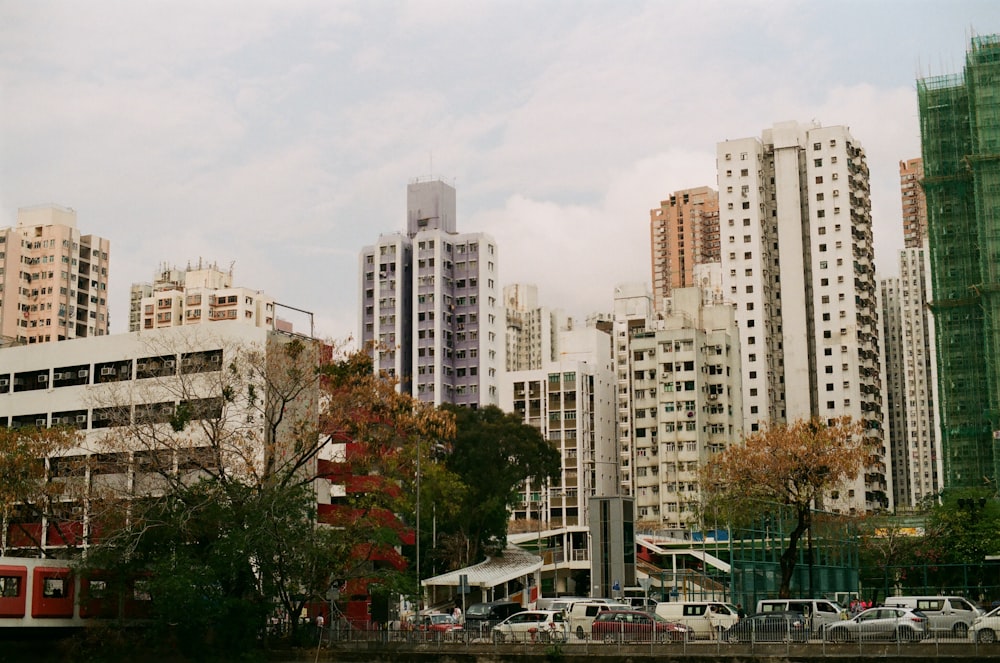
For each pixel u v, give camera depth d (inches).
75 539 2847.0
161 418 2871.6
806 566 3750.0
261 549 2591.0
